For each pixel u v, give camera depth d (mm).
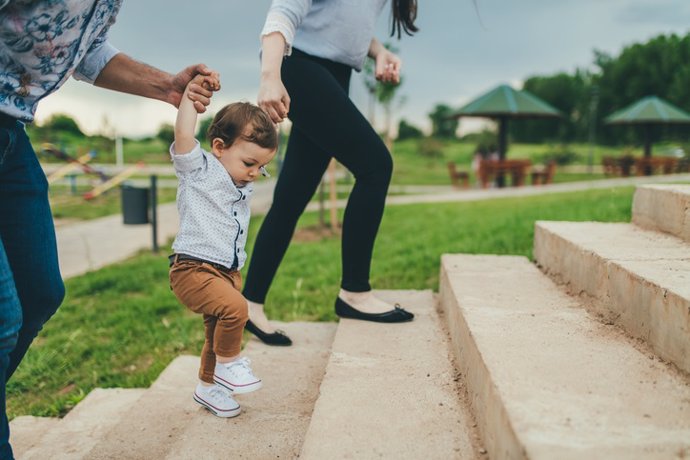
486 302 2469
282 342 3000
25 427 2898
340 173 24891
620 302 2145
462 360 2225
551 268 2990
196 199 2127
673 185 3141
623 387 1618
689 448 1297
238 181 2203
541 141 63219
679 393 1586
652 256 2340
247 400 2383
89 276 6422
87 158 20531
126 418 2586
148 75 2150
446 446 1734
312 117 2664
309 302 4367
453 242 5785
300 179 2879
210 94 2121
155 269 6555
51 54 1667
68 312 5039
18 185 1764
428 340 2660
